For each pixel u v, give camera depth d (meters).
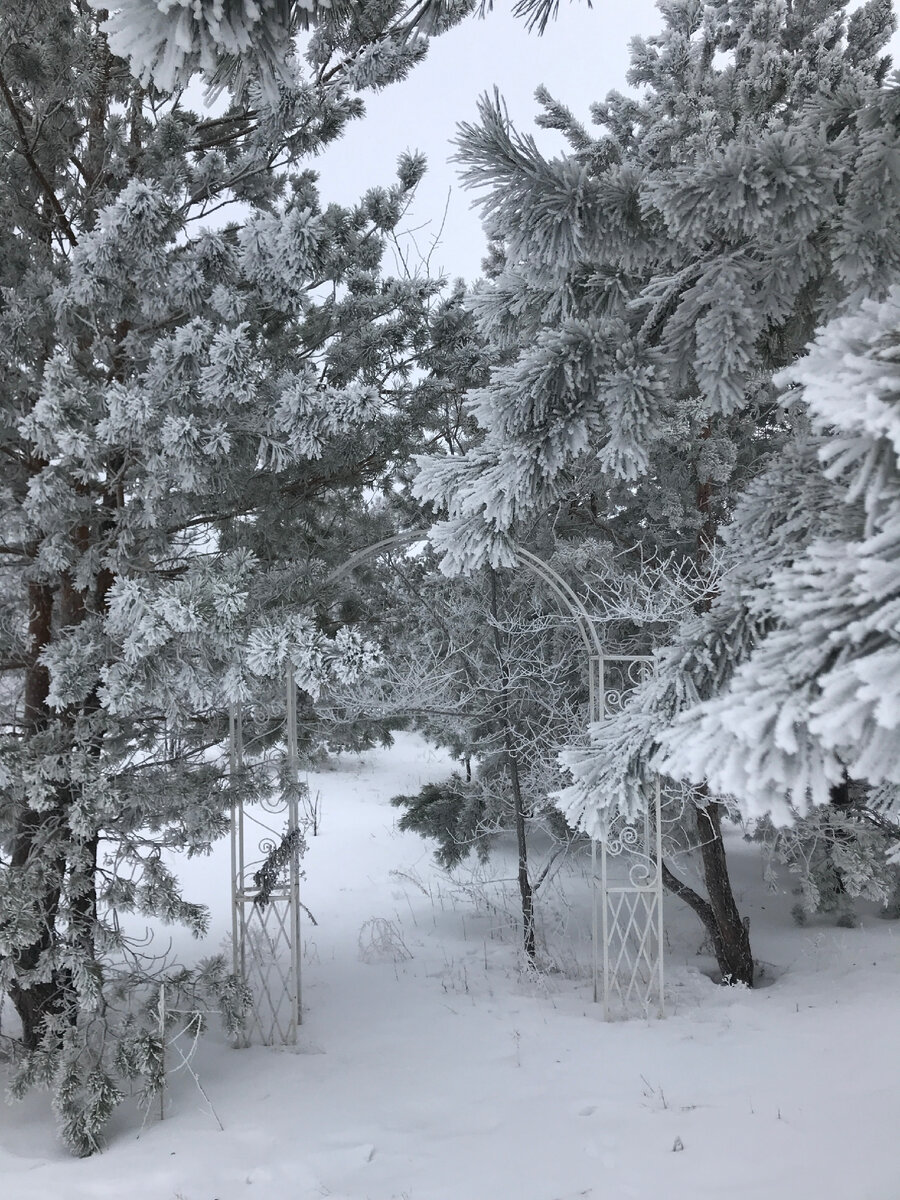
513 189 1.42
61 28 4.23
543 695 7.25
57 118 4.61
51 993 4.50
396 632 6.58
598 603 6.84
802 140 1.23
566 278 1.58
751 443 7.03
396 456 5.38
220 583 3.54
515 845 10.02
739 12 6.15
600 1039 5.00
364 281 4.77
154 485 3.81
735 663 1.44
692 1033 5.05
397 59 3.78
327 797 12.68
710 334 1.43
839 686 0.75
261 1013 5.67
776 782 0.85
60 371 3.65
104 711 4.30
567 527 7.37
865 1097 3.73
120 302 4.00
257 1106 4.23
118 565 4.04
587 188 1.42
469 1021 5.41
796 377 0.91
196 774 4.62
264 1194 3.36
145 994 5.21
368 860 9.89
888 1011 5.08
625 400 1.48
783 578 0.92
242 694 3.77
